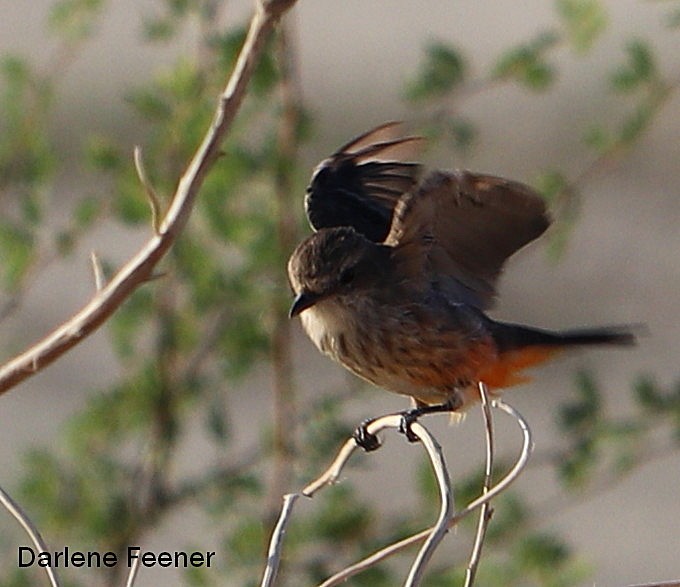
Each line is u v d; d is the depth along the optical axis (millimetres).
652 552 17672
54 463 13531
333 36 28125
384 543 13078
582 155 21672
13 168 13633
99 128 23250
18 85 13797
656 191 24016
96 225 13602
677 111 23828
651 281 22391
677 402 13391
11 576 13000
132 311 13430
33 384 19359
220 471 13508
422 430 7914
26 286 13516
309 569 13008
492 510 8039
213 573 13055
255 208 13320
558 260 13938
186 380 13508
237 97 7980
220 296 13273
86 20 13938
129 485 13531
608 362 20359
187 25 13672
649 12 23703
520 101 24844
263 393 17328
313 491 8281
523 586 12781
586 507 18359
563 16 13719
